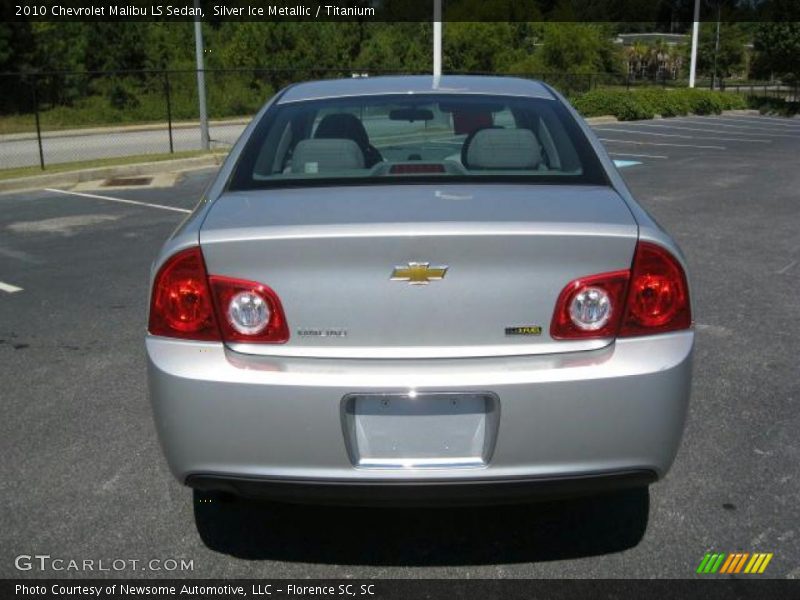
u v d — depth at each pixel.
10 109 27.66
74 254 7.74
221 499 3.24
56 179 12.90
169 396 2.47
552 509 3.23
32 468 3.59
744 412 4.07
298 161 3.12
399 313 2.41
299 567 2.89
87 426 4.00
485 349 2.43
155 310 2.54
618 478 2.49
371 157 3.40
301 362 2.44
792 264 7.14
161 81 30.06
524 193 2.79
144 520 3.19
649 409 2.43
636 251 2.46
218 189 3.01
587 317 2.44
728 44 64.62
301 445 2.42
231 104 29.28
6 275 6.96
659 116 32.09
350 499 2.49
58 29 29.05
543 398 2.39
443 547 3.00
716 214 9.67
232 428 2.44
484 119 3.39
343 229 2.39
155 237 8.52
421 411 2.44
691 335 2.53
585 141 3.23
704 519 3.14
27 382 4.56
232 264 2.45
